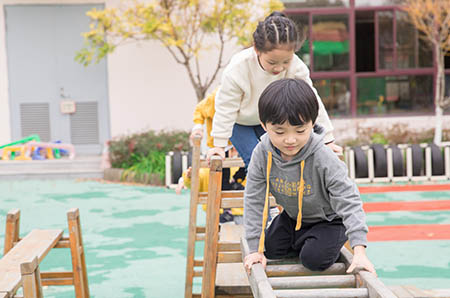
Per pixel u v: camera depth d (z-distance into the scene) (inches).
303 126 76.9
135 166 353.4
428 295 66.7
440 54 375.6
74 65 414.9
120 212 264.4
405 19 413.1
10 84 413.7
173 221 244.4
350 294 75.7
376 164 334.3
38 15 411.8
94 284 163.5
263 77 117.7
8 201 295.1
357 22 414.9
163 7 357.4
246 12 358.3
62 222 246.1
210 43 400.5
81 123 418.6
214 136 123.6
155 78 411.8
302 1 410.9
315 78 415.8
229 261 117.7
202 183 157.4
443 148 351.6
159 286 160.7
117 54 410.3
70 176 367.9
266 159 87.7
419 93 418.3
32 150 401.7
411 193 297.4
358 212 81.7
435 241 202.1
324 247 87.3
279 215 97.5
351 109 417.1
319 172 83.8
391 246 196.9
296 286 82.0
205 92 374.6
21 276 97.9
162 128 413.7
